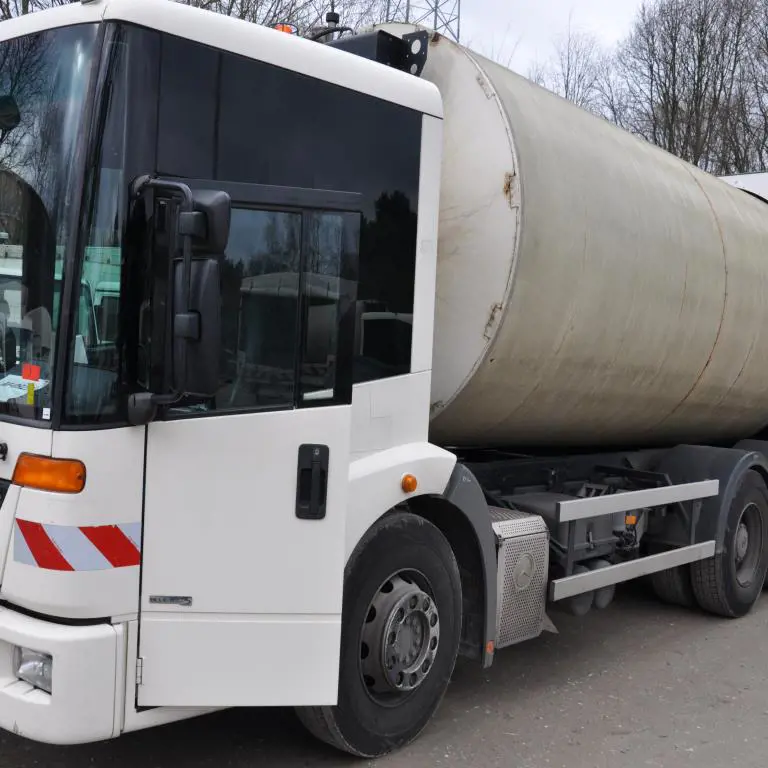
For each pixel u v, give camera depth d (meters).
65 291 2.86
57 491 2.85
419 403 3.87
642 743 4.29
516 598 4.46
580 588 4.89
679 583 6.53
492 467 5.11
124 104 2.88
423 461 3.82
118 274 2.88
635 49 29.34
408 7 12.81
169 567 3.04
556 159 4.56
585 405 5.21
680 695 4.97
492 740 4.20
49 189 2.94
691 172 6.42
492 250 4.23
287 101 3.29
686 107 28.58
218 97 3.09
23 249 3.01
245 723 4.22
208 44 3.06
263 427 3.17
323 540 3.29
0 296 3.08
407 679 3.88
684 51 28.59
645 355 5.39
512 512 4.69
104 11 2.90
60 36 3.00
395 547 3.77
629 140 5.76
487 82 4.38
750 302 6.36
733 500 6.34
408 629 3.88
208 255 2.83
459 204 4.34
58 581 2.87
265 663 3.21
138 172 2.90
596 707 4.72
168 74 2.97
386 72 3.66
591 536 5.18
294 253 3.25
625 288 5.01
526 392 4.67
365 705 3.73
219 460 3.10
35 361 2.95
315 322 3.29
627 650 5.74
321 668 3.30
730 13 28.19
